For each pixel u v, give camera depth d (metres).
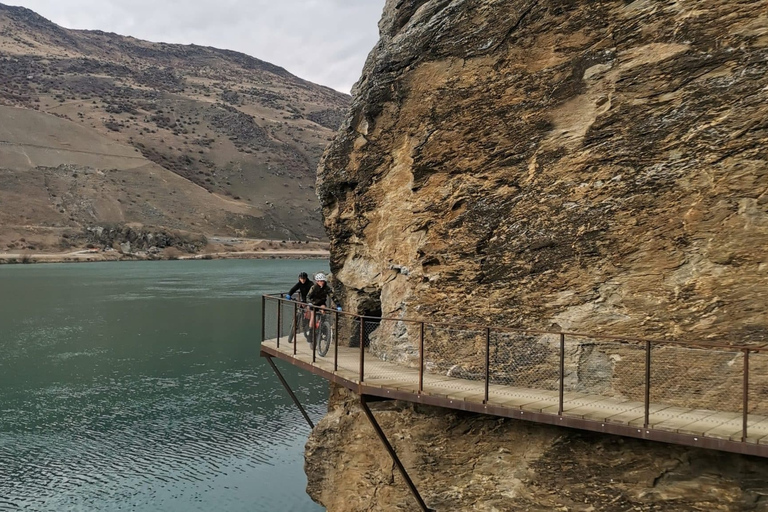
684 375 10.12
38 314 59.81
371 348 14.96
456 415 12.22
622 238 10.80
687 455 9.66
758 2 9.77
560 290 11.41
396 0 17.31
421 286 13.30
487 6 12.77
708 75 10.14
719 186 9.96
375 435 13.45
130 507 20.84
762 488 9.09
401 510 12.73
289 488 22.20
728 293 9.86
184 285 86.94
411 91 13.92
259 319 56.62
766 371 9.43
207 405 31.50
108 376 36.69
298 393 33.41
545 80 11.85
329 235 16.78
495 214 12.27
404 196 14.08
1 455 25.22
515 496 11.12
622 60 10.96
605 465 10.31
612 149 10.94
